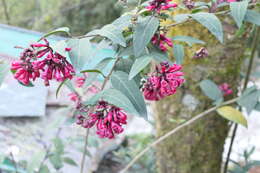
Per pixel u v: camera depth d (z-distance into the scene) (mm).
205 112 659
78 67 342
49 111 988
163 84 385
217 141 758
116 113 365
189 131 742
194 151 756
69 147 1022
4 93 968
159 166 819
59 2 1443
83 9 1462
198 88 708
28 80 359
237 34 577
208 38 669
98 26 1467
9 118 947
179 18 424
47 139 876
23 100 968
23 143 847
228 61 688
